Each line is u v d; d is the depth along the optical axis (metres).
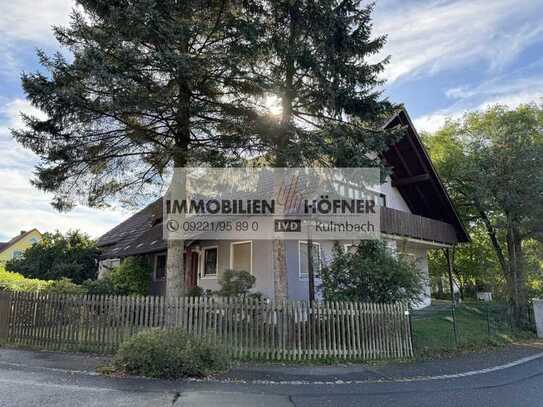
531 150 16.59
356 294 10.77
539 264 18.39
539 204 16.11
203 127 9.95
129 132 10.23
